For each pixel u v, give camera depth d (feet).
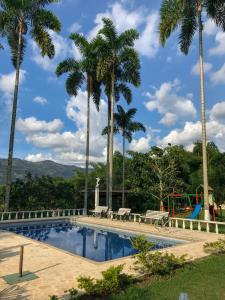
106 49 79.36
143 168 95.61
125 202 108.88
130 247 44.96
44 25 74.74
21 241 41.96
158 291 20.92
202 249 35.68
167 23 61.62
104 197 102.01
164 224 56.49
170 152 92.38
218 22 60.70
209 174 116.37
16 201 78.54
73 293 19.61
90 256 39.01
